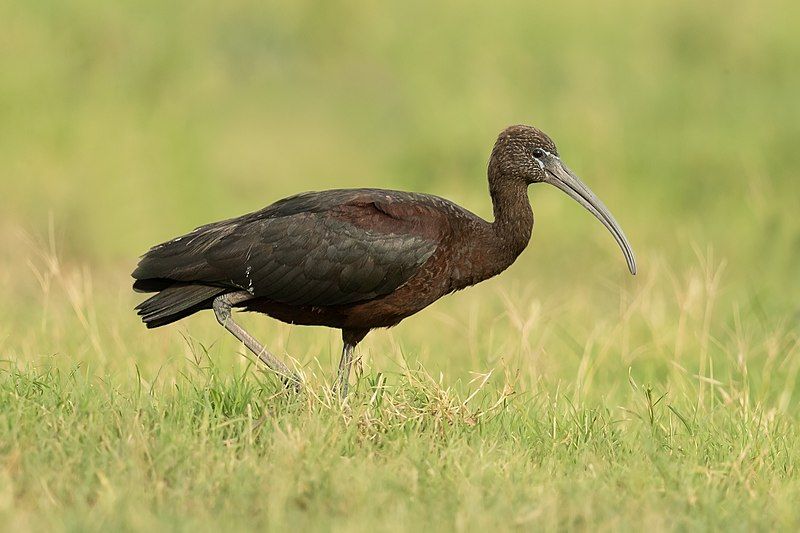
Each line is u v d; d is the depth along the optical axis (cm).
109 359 1173
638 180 2030
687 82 2319
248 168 2144
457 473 888
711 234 1862
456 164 2139
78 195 1830
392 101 2412
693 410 1117
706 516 841
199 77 2284
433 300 1105
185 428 918
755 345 1384
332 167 2205
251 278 1054
